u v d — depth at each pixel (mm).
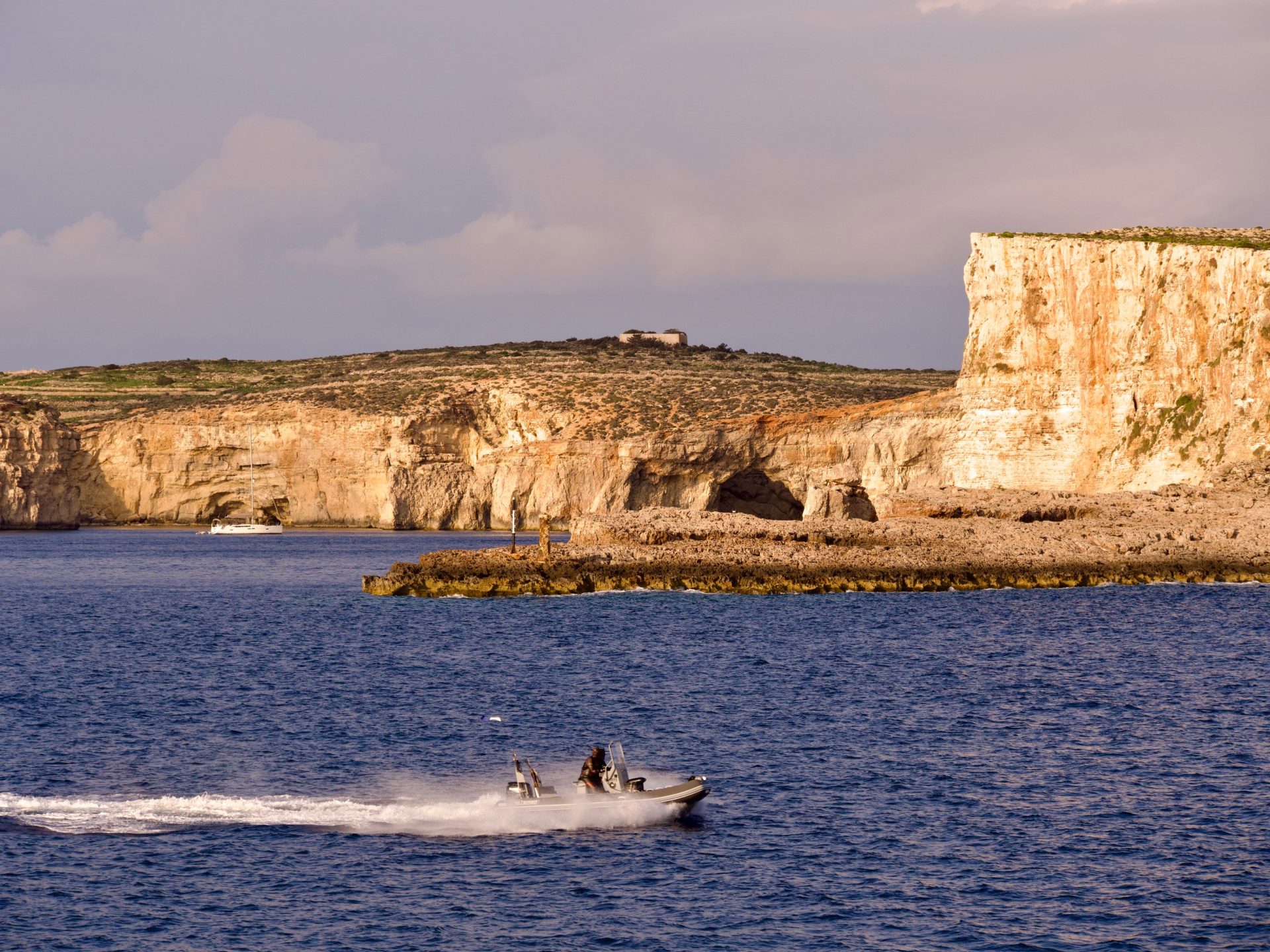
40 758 155750
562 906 110312
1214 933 104812
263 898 111688
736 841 125438
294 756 157500
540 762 155125
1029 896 112125
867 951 101938
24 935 104188
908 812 134000
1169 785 143375
